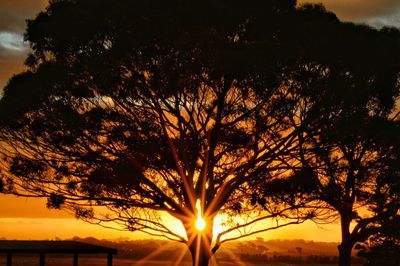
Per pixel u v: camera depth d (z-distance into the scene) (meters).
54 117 27.83
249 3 28.14
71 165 29.33
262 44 26.73
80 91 27.28
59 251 28.03
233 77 26.42
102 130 28.00
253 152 28.91
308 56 26.83
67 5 28.94
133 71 27.16
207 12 27.19
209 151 28.09
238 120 27.81
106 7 27.67
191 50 26.19
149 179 28.84
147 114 28.17
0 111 28.42
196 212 29.02
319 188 30.38
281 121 27.97
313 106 27.73
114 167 28.12
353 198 32.75
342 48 27.42
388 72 28.53
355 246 36.81
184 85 26.48
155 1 27.81
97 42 27.55
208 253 29.25
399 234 35.19
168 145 27.86
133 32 26.77
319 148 29.08
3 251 27.14
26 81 28.52
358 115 28.69
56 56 28.47
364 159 32.16
